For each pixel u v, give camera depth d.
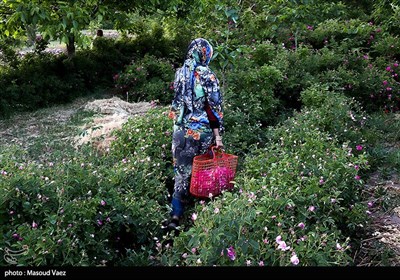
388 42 10.43
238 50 6.37
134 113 7.92
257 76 7.24
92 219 3.32
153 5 9.62
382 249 3.81
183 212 4.23
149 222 3.68
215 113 4.02
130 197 3.76
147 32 13.24
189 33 13.05
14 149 4.59
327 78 8.23
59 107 9.19
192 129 4.03
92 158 4.64
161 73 10.38
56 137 6.47
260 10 10.95
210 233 2.83
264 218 3.02
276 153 4.57
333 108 6.03
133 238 3.69
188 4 10.27
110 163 4.65
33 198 3.26
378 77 8.43
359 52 9.90
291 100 8.09
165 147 4.93
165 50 12.66
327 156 4.32
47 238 2.82
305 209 3.39
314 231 3.15
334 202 3.67
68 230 3.04
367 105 8.34
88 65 10.66
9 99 8.62
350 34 11.24
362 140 5.80
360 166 4.57
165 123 5.22
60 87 9.59
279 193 3.41
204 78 3.97
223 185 3.92
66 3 7.55
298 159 4.15
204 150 4.10
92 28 13.80
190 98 4.00
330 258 2.92
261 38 10.38
